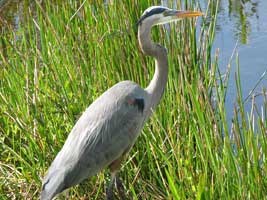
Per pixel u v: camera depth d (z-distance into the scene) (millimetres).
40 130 9578
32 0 17188
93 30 11188
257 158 7617
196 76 9602
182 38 10398
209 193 7637
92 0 11984
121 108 8445
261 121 7824
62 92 9945
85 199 8953
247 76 13109
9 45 12250
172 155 8781
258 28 15445
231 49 14383
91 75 10383
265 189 7750
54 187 7996
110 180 8727
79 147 8242
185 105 9055
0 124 10227
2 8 16766
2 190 9102
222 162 7711
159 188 8812
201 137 8352
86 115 8523
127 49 10680
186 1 10852
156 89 9023
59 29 11867
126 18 10922
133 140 8656
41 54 11500
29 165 9062
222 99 7977
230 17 16078
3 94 10484
